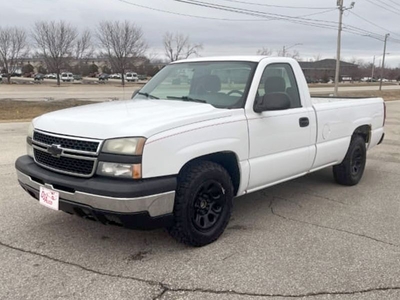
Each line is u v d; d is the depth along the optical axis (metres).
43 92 42.06
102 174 3.34
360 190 5.98
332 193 5.81
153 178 3.36
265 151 4.40
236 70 4.55
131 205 3.24
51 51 68.44
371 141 6.54
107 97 33.78
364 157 6.36
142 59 76.06
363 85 82.81
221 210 4.03
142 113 3.74
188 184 3.63
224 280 3.28
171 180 3.45
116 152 3.30
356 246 3.96
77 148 3.45
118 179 3.29
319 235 4.23
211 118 3.85
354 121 5.96
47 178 3.57
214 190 3.94
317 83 86.81
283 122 4.58
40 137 3.78
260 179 4.42
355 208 5.14
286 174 4.79
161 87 4.98
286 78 4.88
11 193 5.46
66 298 2.99
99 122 3.48
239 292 3.11
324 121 5.27
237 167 4.14
